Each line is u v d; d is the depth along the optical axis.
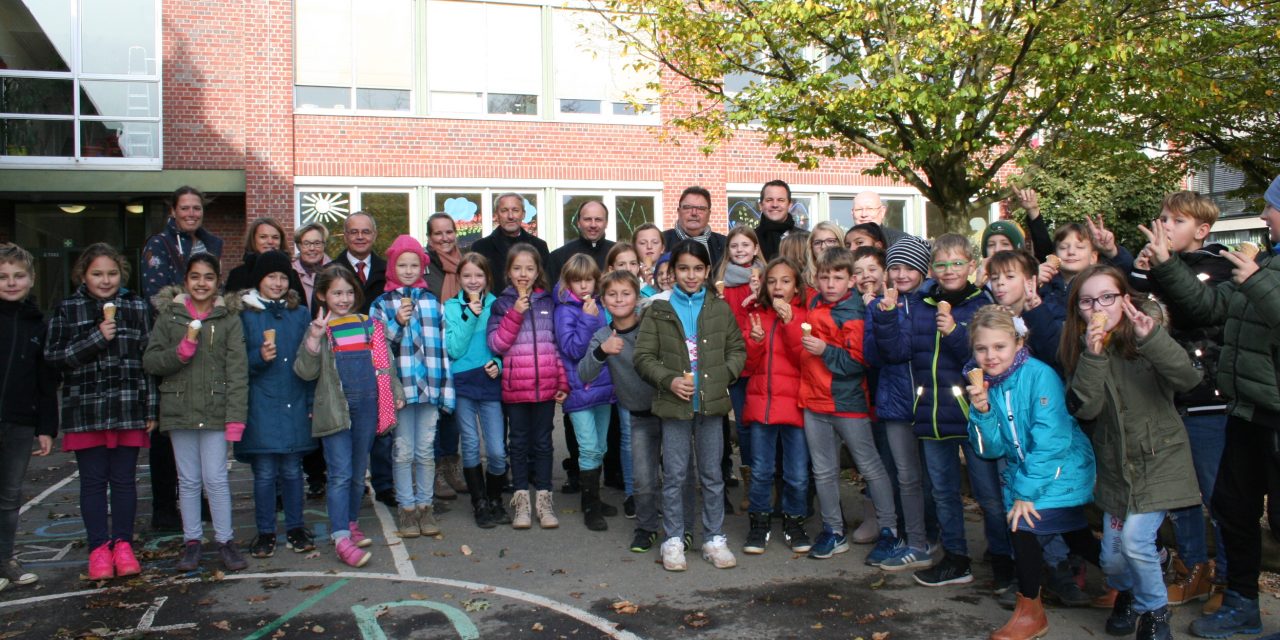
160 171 14.83
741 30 10.51
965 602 4.73
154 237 6.63
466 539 5.98
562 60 16.52
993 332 4.20
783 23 10.41
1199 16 10.59
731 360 5.40
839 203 17.81
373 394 5.70
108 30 14.95
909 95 9.88
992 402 4.31
